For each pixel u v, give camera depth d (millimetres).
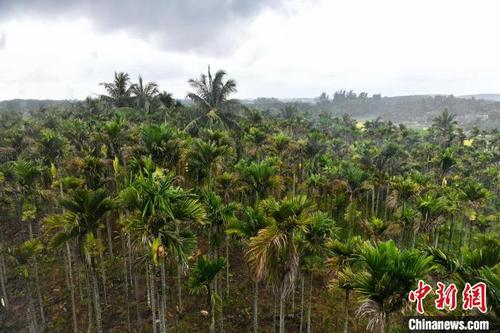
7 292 17297
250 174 15820
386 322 7699
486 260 7375
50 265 19422
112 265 18734
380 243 7438
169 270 17156
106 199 10195
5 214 25109
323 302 16562
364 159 30734
